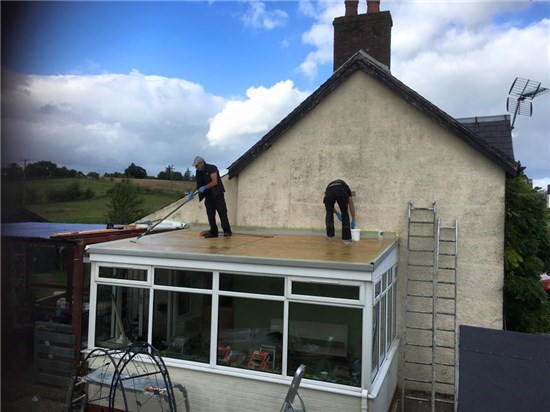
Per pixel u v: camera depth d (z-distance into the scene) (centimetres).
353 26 1098
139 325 680
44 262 799
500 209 802
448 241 816
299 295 585
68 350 719
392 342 784
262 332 608
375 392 549
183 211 1074
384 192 873
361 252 661
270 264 598
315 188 928
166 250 677
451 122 816
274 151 962
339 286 568
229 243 777
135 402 640
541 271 847
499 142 980
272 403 588
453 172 829
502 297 798
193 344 641
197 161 884
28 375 589
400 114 866
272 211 961
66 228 973
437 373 816
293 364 587
